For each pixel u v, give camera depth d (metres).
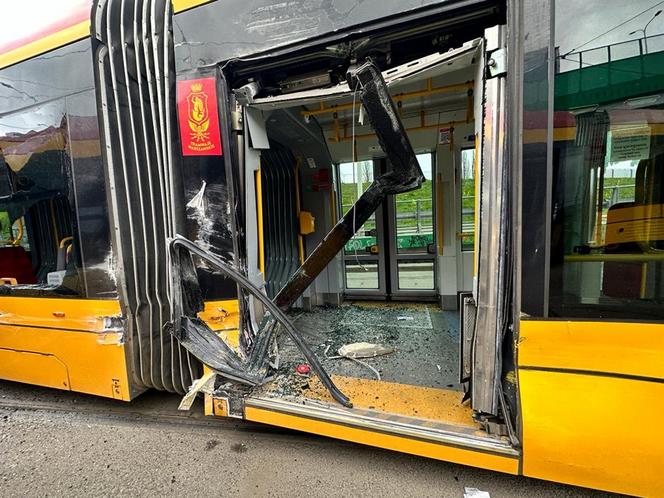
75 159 2.09
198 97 1.86
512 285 1.46
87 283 2.17
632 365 1.30
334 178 4.04
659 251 1.29
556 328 1.38
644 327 1.28
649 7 1.23
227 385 2.03
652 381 1.27
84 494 1.70
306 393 1.97
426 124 3.48
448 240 3.67
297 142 3.45
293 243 4.00
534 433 1.40
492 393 1.53
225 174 1.89
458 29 1.51
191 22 1.83
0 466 1.93
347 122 3.57
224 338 1.99
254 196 2.05
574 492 1.59
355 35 1.54
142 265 2.11
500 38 1.36
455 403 1.83
